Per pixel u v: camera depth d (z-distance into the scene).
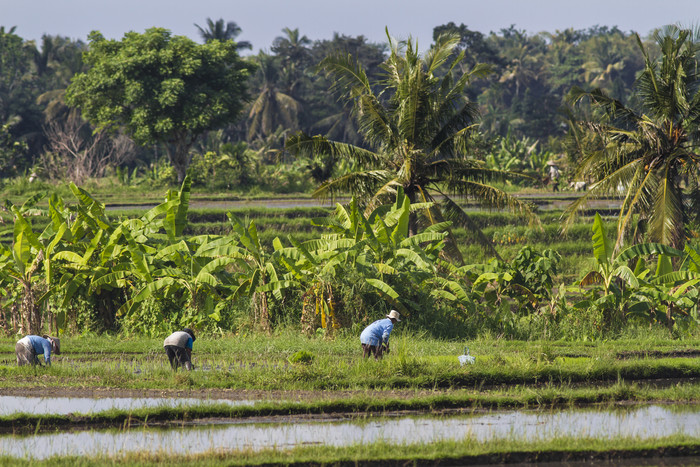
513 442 34.94
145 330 75.94
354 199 76.81
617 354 60.72
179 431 38.09
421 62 96.19
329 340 69.56
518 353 57.66
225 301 76.62
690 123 93.19
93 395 45.31
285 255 74.31
